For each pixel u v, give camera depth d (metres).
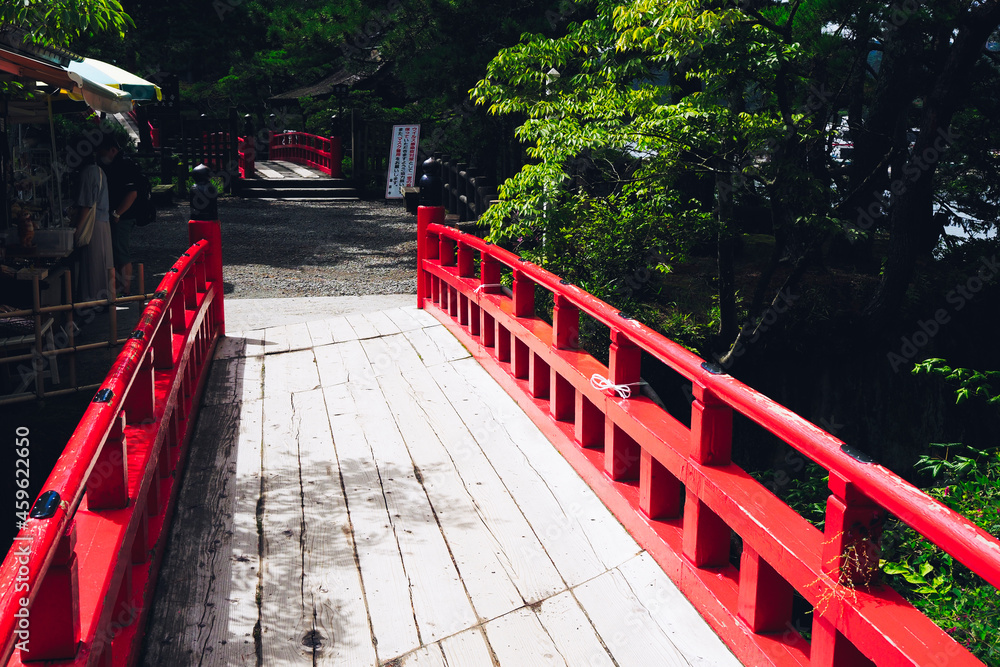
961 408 10.45
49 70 7.37
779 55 7.87
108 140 9.27
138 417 3.96
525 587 3.74
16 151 11.97
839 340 10.60
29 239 7.89
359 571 3.86
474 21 15.13
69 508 2.10
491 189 13.79
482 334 6.96
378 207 20.59
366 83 27.31
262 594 3.66
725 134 8.65
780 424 2.82
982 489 6.27
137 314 9.01
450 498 4.62
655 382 9.94
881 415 10.66
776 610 3.05
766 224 14.94
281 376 6.82
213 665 3.17
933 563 5.34
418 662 3.23
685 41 7.86
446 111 19.08
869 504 2.53
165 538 4.07
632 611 3.52
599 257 9.55
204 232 7.71
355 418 5.86
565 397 5.36
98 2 6.20
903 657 2.26
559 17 13.70
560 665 3.21
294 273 12.69
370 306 9.98
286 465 5.06
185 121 21.70
